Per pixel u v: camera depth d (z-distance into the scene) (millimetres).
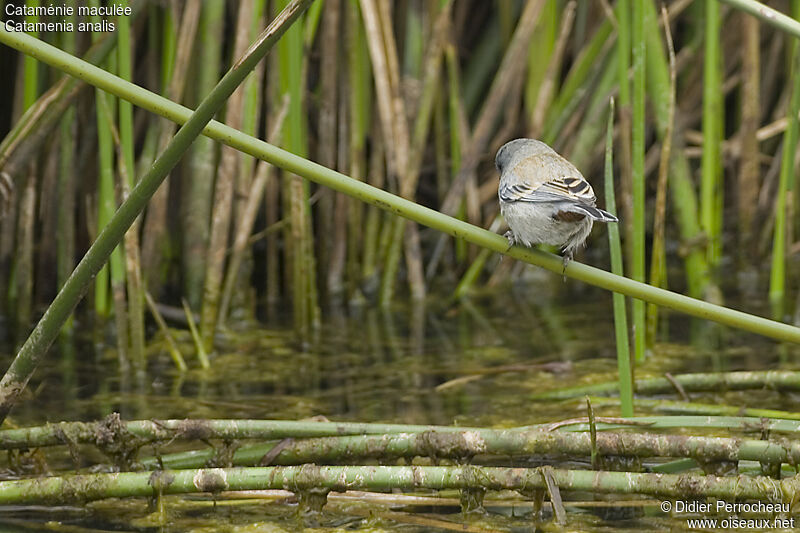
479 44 16953
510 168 8953
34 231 14062
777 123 16344
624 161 12078
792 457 7258
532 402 10156
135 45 13656
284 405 10227
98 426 7918
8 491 7504
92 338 13008
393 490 7938
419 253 15125
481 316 14047
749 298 14086
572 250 8164
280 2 12102
